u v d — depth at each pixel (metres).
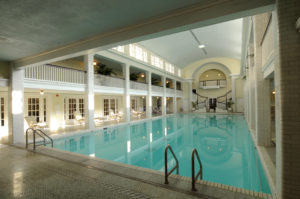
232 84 25.59
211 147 7.93
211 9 3.30
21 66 6.84
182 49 22.27
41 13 3.41
